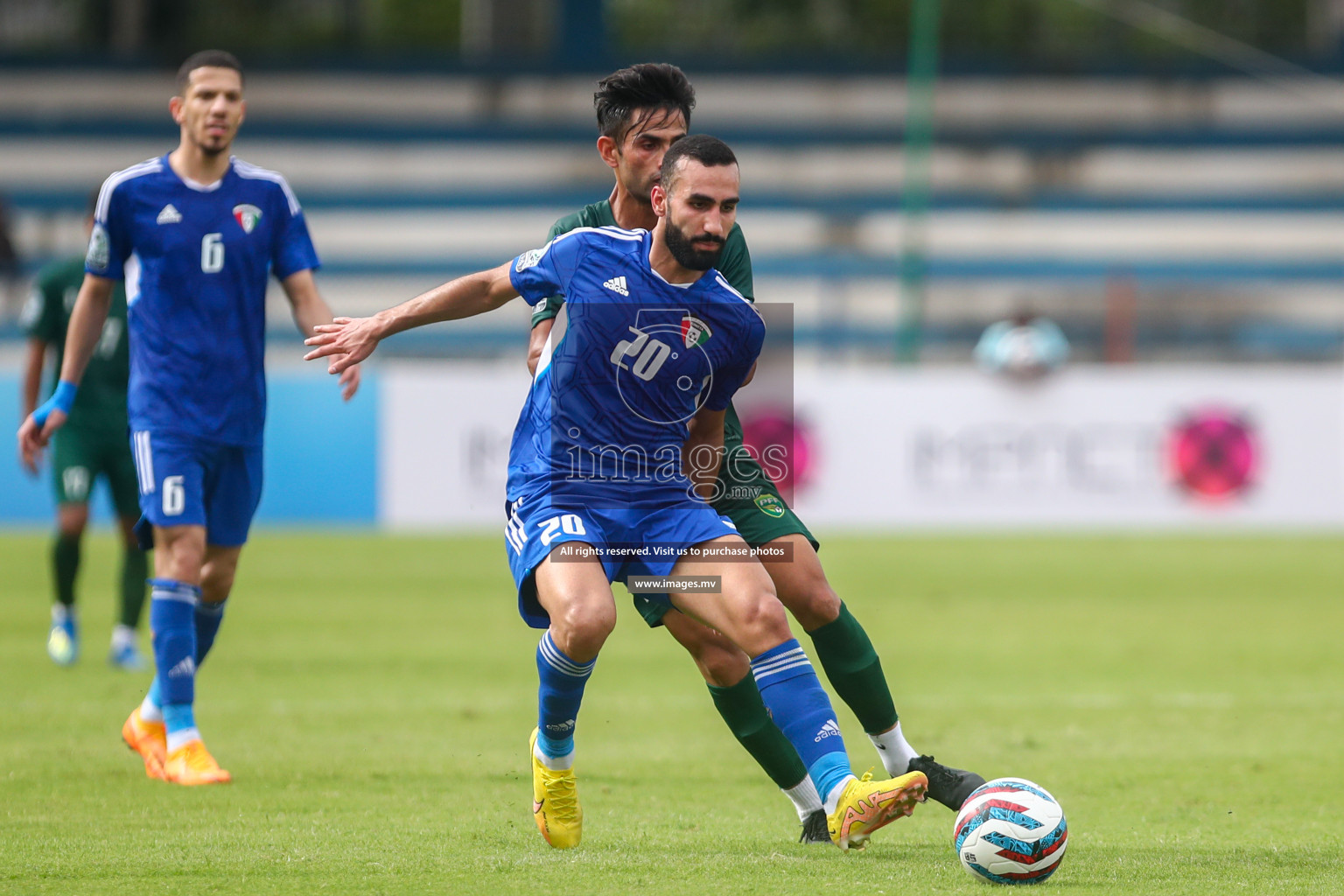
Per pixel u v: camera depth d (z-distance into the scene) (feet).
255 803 53.83
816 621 48.70
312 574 141.38
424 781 58.54
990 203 277.44
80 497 88.58
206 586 64.69
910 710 77.20
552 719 45.47
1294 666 93.30
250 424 63.21
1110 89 290.56
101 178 276.41
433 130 285.02
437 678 87.45
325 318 64.23
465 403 176.65
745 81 289.94
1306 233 274.57
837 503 179.32
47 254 268.00
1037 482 179.32
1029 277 269.44
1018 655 97.55
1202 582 137.80
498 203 278.46
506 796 55.67
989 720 74.28
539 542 45.32
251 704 78.13
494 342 241.55
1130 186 281.54
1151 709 77.71
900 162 284.41
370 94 287.07
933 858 45.24
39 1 343.67
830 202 277.85
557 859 44.65
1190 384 179.11
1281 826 50.88
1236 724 73.31
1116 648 100.83
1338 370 216.54
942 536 176.45
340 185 280.31
